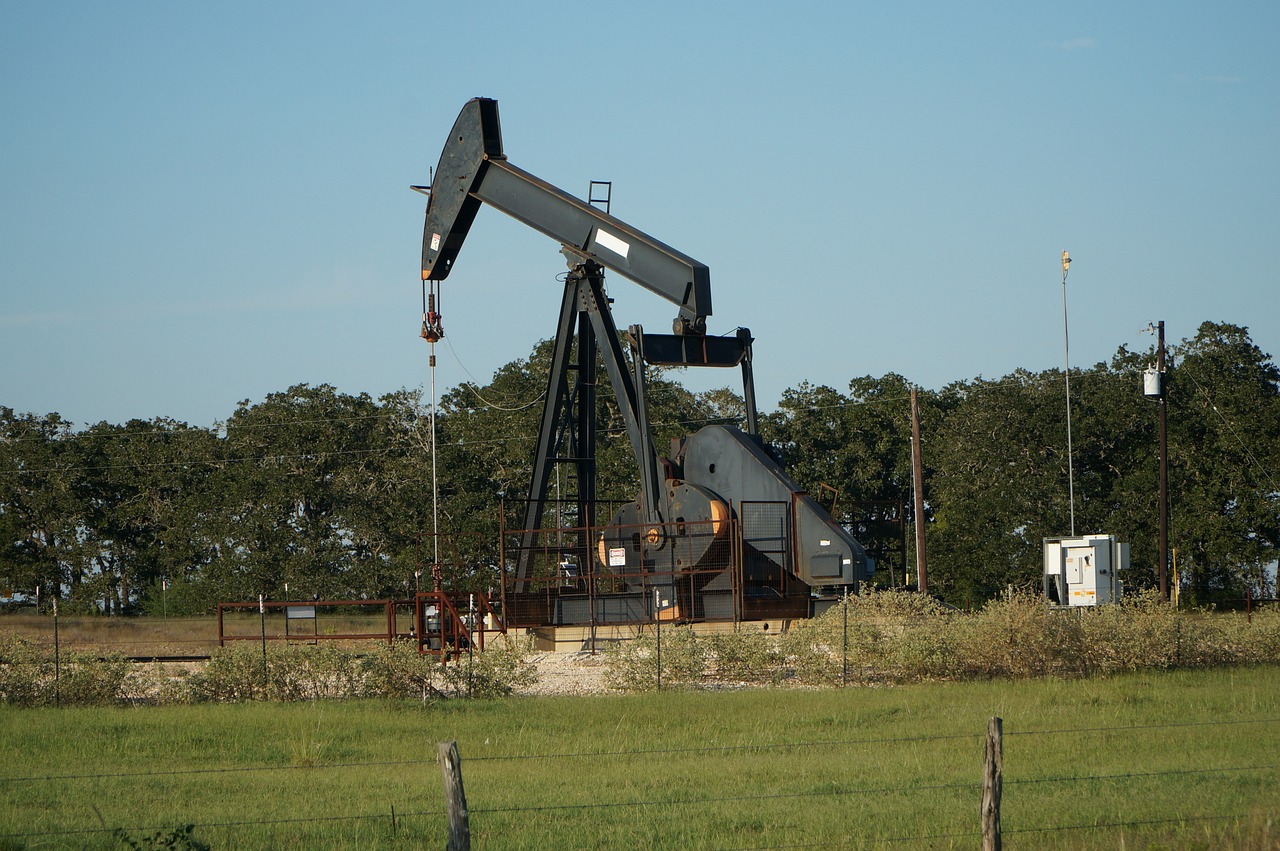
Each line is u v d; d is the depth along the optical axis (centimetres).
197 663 6525
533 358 15462
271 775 3491
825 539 6838
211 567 14162
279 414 15225
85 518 15912
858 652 5434
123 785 3375
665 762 3584
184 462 16050
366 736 4109
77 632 10281
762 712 4425
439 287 7738
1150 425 14400
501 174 7238
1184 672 5328
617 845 2638
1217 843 2542
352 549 14575
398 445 15362
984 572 13575
